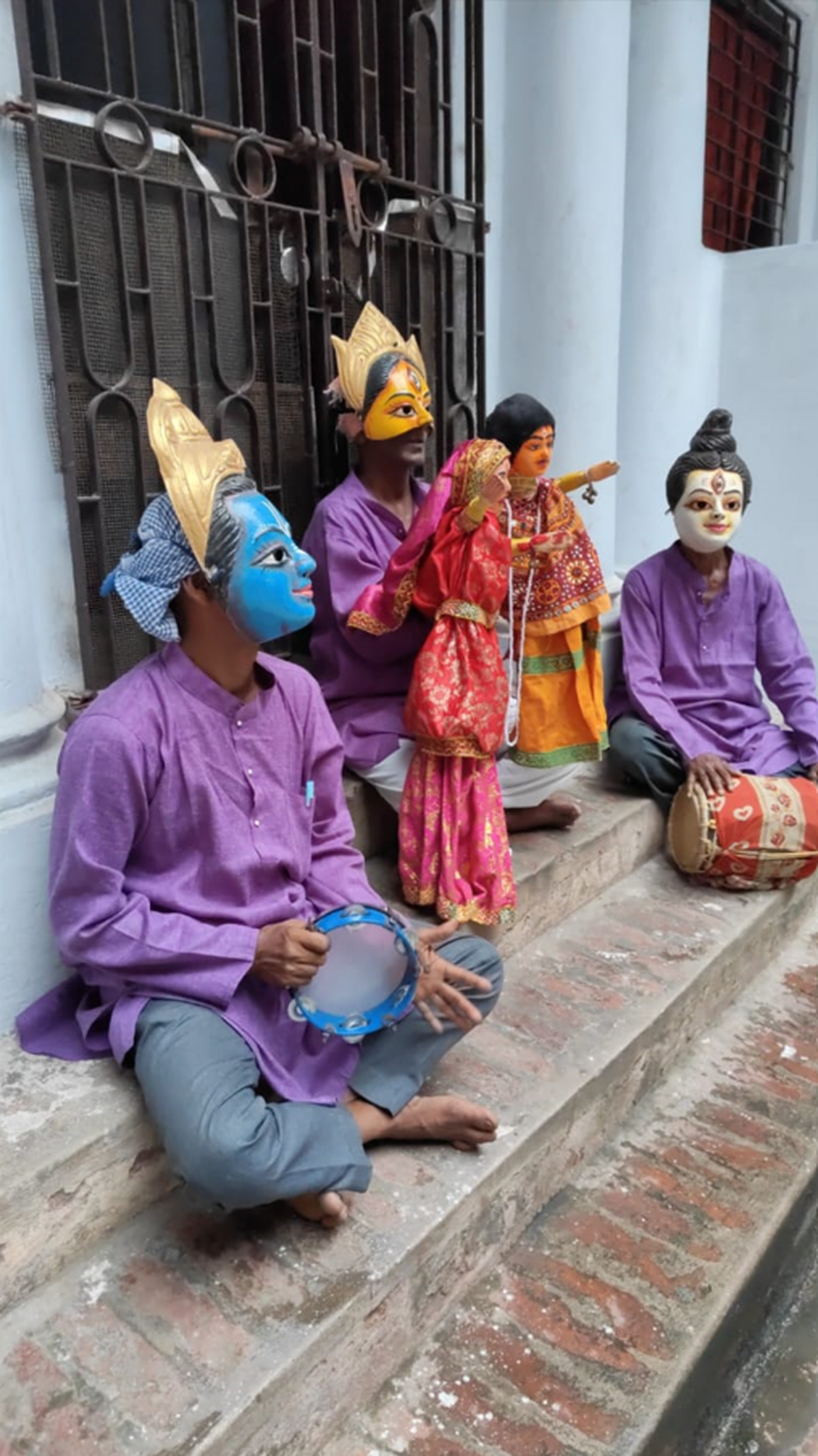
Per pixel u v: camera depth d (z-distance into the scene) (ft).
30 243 5.59
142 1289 4.54
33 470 5.85
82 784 4.61
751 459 12.59
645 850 9.04
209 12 6.88
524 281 9.62
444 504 6.60
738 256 12.00
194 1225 4.91
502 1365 4.88
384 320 7.30
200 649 4.83
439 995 5.17
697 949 7.60
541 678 7.50
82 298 6.03
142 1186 4.92
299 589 4.70
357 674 7.33
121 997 4.85
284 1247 4.74
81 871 4.60
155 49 6.61
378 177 8.09
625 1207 5.90
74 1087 4.94
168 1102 4.43
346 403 7.41
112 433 6.41
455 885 6.63
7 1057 5.15
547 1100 5.81
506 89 9.23
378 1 8.02
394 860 7.68
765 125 13.75
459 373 9.40
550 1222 5.79
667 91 10.52
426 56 8.49
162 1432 3.88
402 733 7.14
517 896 7.11
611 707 9.59
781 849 8.25
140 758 4.65
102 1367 4.16
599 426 9.91
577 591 7.36
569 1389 4.75
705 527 8.50
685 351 11.51
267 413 7.64
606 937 7.79
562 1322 5.11
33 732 5.41
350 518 7.33
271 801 5.12
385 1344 4.73
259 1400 4.03
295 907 5.21
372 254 8.23
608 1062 6.19
